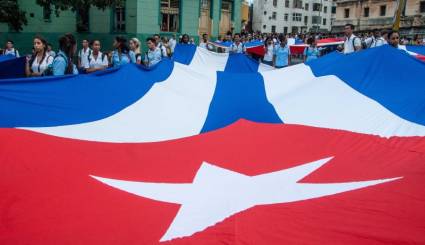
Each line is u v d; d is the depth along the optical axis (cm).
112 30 1966
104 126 452
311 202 244
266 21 6228
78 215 251
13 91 437
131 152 373
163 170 327
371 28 4888
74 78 484
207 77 596
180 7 2100
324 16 6994
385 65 574
